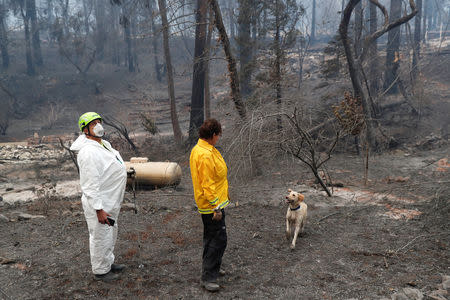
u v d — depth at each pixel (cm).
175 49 4612
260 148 780
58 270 410
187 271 417
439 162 1159
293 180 932
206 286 371
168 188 877
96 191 349
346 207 685
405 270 414
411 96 2025
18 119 3406
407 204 684
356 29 1656
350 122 745
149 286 380
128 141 1577
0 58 4650
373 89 1959
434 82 2377
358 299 355
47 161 1396
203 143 362
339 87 1742
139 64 4956
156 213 648
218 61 2339
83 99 3844
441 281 386
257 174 898
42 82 4112
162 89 4131
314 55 4019
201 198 365
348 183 906
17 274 399
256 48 1383
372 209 663
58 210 666
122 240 509
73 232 539
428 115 1880
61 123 3291
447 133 1655
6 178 1102
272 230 564
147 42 3725
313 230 563
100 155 359
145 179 863
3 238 512
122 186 380
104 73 4584
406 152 1405
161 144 1659
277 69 1230
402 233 537
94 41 4719
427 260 439
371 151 1359
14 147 1797
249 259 454
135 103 3725
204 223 375
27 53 4306
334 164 1179
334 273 413
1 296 352
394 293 361
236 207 699
